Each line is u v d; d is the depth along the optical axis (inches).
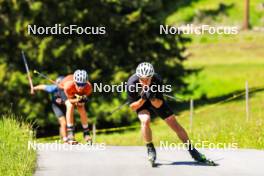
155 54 4906.5
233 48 7608.3
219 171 1274.6
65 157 1433.3
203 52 7509.8
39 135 4658.0
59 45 4507.9
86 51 4520.2
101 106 4542.3
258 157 1440.7
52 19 4512.8
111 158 1424.7
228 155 1465.3
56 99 1844.2
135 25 4746.6
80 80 1617.9
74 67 4547.2
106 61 4596.5
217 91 5900.6
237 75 6284.5
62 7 4532.5
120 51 4670.3
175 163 1357.0
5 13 4571.9
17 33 4532.5
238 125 2193.7
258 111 3821.4
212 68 6722.4
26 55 4530.0
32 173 1253.1
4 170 1244.5
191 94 5482.3
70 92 1643.7
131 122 4618.6
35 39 4530.0
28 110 4490.7
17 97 4515.3
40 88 1856.5
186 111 4694.9
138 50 4798.2
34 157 1368.1
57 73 4525.1
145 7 4815.5
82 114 1674.5
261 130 2057.1
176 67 5004.9
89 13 4559.5
